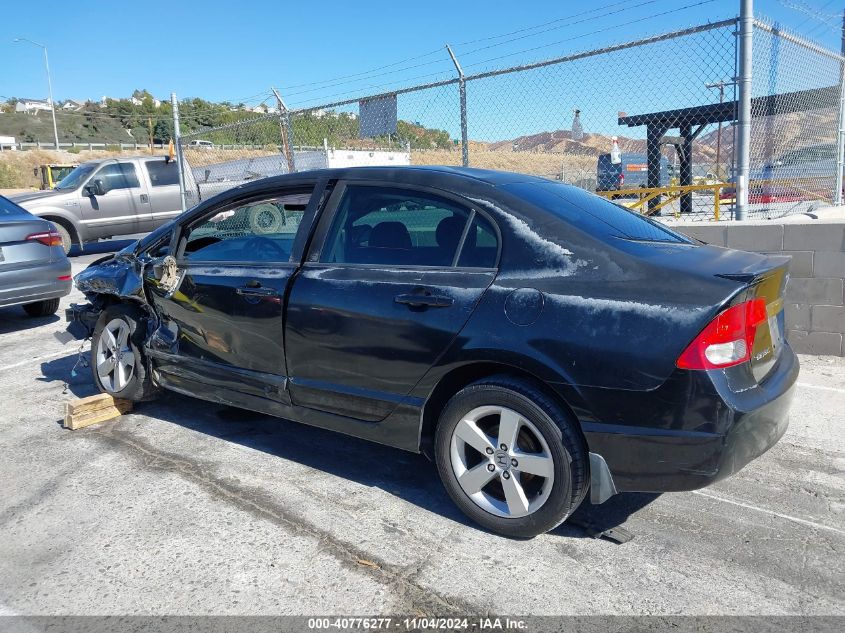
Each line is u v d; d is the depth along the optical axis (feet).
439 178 10.94
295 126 32.63
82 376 18.71
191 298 13.25
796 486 11.44
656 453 8.62
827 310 18.04
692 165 37.24
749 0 18.37
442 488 11.60
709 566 9.16
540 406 9.21
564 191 11.50
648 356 8.50
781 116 22.53
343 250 11.51
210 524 10.41
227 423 14.80
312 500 11.18
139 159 47.42
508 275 9.68
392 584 8.84
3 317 27.55
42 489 11.70
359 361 10.84
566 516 9.45
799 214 22.66
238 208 13.21
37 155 189.37
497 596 8.57
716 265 9.25
